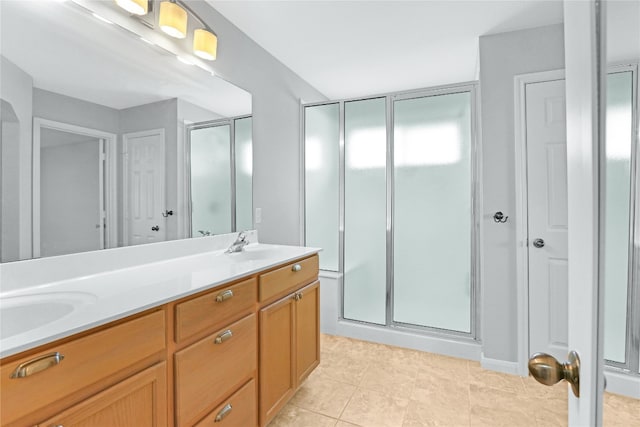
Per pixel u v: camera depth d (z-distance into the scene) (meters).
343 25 2.15
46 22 1.24
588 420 0.46
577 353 0.51
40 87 1.22
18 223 1.16
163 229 1.70
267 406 1.56
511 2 1.90
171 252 1.72
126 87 1.52
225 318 1.31
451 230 2.55
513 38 2.19
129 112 1.54
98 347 0.87
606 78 0.43
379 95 2.72
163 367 1.05
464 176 2.50
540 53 2.13
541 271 2.16
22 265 1.14
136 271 1.43
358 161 2.86
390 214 2.72
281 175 2.68
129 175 1.54
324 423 1.70
